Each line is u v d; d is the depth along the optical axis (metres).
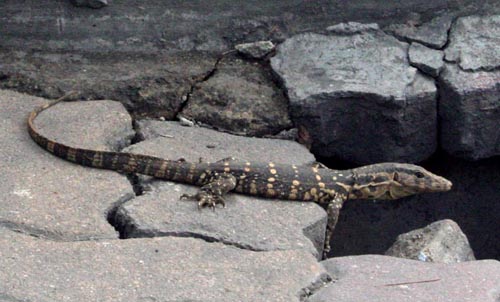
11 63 18.45
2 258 12.92
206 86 18.28
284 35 19.03
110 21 18.62
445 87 17.94
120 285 12.56
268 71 18.70
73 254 13.19
